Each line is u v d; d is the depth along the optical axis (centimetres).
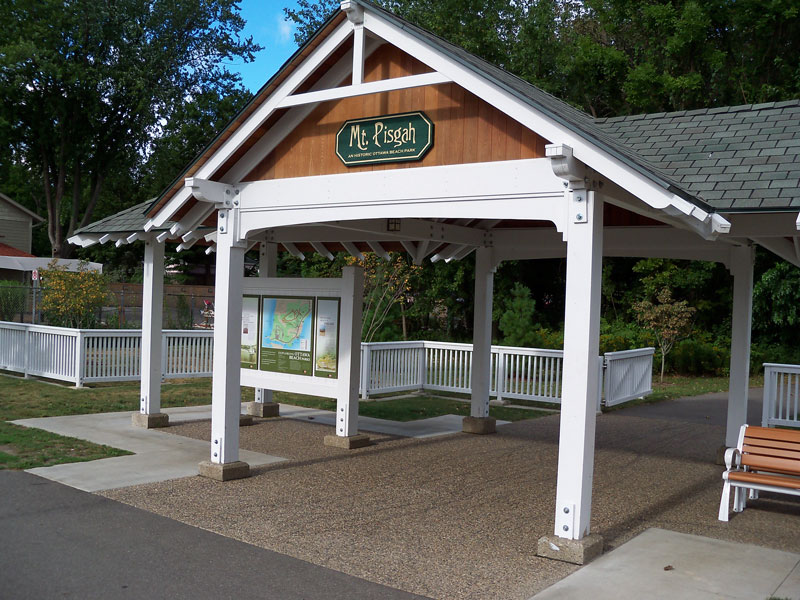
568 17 2855
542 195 575
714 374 2233
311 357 1002
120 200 4922
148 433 993
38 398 1261
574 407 549
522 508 693
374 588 476
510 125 597
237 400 775
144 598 444
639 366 1605
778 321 2230
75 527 577
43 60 3544
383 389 1498
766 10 2302
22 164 4478
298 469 824
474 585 488
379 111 674
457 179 619
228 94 4312
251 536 575
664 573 519
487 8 2634
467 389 1528
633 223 929
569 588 485
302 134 732
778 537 628
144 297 1049
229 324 763
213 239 1019
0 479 722
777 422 1251
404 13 2698
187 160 4206
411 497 720
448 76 593
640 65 2458
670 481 845
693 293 2489
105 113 3925
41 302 2194
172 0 3922
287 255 3438
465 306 2798
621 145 608
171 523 599
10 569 482
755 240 840
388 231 900
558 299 2825
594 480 840
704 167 658
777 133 698
